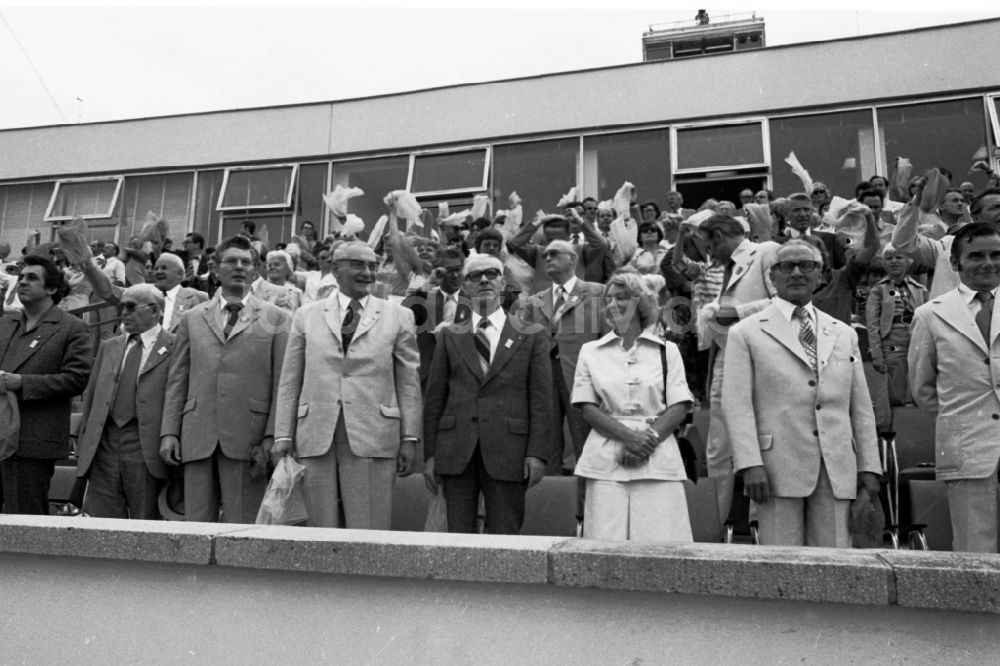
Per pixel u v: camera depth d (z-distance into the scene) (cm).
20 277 438
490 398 382
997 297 325
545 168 1253
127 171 1462
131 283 843
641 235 729
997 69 1095
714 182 1176
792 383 321
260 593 244
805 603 202
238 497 397
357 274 398
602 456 336
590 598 217
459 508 378
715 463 407
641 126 1220
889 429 443
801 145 1148
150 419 432
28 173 1501
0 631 268
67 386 426
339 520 380
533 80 1285
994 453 306
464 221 830
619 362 351
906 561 197
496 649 221
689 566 205
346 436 377
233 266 420
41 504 427
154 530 253
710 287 550
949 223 580
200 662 246
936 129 1102
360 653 232
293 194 1372
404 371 401
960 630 193
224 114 1436
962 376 321
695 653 207
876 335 511
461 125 1306
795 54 1177
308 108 1401
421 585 230
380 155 1344
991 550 305
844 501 313
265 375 411
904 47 1135
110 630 257
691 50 1886
